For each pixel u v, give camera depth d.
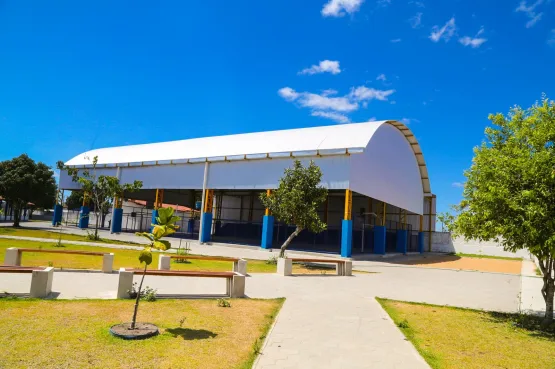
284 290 11.78
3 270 8.03
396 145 34.50
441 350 6.41
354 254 28.84
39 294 8.33
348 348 6.29
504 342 7.07
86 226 41.50
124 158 40.12
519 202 8.14
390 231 40.59
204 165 32.72
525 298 12.81
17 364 4.77
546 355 6.37
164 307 8.24
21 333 5.89
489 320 8.96
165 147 39.53
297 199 18.81
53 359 5.00
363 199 39.50
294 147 28.22
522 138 9.24
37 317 6.75
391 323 8.05
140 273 9.03
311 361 5.62
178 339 6.15
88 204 41.75
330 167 26.23
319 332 7.16
